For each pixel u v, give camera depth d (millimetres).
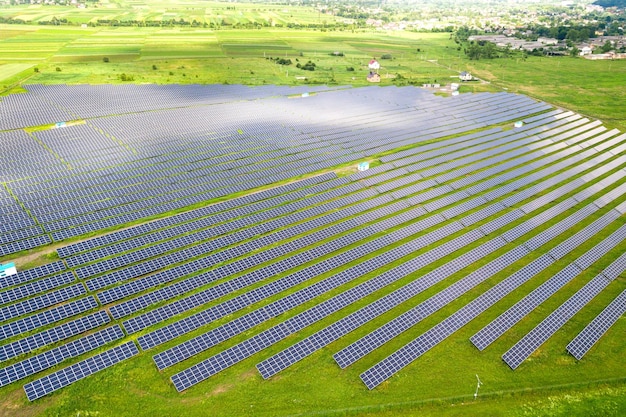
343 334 50531
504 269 63219
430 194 83875
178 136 107375
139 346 47781
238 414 41125
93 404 41344
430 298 56125
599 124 136375
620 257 66062
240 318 51594
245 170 91250
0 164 87438
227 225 70688
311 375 45438
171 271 59125
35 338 47312
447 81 191875
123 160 92875
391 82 183250
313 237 68312
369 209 78188
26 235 65812
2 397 41406
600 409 43375
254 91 153750
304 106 139625
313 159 97812
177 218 71750
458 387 44688
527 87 187125
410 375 45719
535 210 80438
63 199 76812
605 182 93438
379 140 112125
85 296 54844
